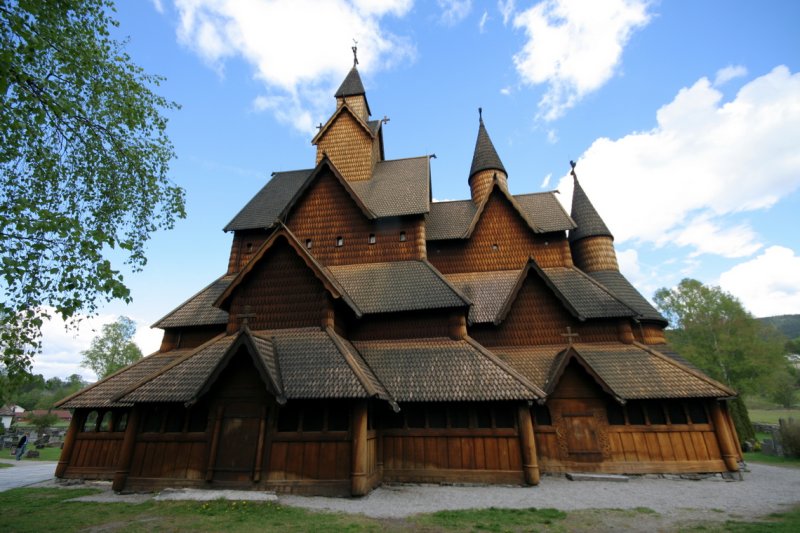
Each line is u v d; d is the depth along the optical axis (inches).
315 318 626.8
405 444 596.7
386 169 1033.5
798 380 3179.1
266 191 1027.3
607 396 652.7
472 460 577.0
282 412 543.2
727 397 614.2
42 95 462.9
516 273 858.1
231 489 507.5
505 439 580.7
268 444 523.2
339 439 518.9
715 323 1915.6
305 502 467.2
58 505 474.3
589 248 962.1
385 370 621.6
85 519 410.6
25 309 382.9
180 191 737.0
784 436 918.4
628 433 639.1
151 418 580.1
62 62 530.0
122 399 552.1
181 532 364.8
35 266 393.4
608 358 695.1
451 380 592.4
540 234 892.0
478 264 892.6
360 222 837.8
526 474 556.7
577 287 800.3
